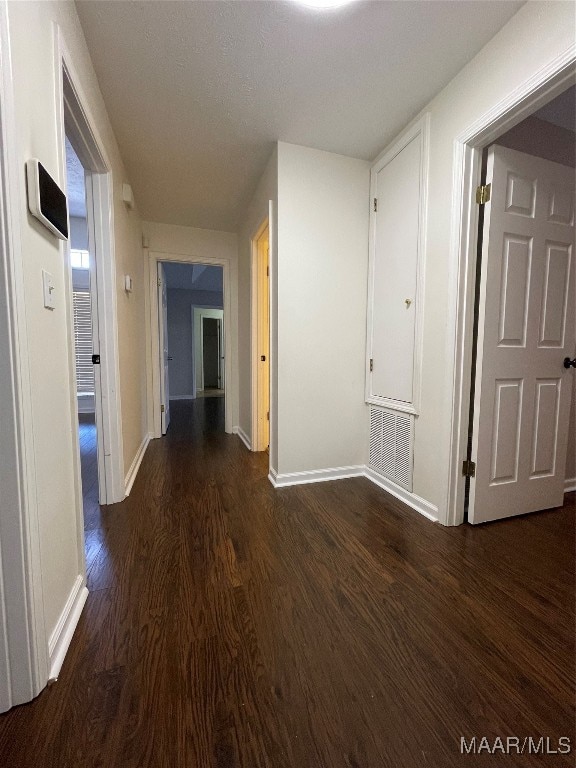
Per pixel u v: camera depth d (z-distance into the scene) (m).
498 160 1.64
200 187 2.84
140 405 3.13
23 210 0.85
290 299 2.30
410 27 1.40
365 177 2.40
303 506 2.04
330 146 2.24
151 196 3.00
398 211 2.13
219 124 2.03
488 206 1.66
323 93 1.78
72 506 1.19
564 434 2.00
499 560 1.50
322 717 0.84
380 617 1.17
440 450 1.84
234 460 2.95
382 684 0.93
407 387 2.10
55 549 1.03
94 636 1.08
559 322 1.92
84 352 4.76
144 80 1.68
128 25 1.39
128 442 2.41
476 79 1.54
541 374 1.90
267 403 3.23
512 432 1.86
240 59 1.56
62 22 1.16
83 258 4.62
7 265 0.77
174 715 0.84
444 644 1.06
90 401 4.83
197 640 1.07
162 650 1.03
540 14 1.26
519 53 1.34
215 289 7.04
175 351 6.91
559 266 1.88
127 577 1.38
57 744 0.78
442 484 1.83
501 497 1.86
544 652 1.04
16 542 0.83
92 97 1.57
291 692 0.90
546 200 1.79
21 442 0.81
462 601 1.25
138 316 3.15
